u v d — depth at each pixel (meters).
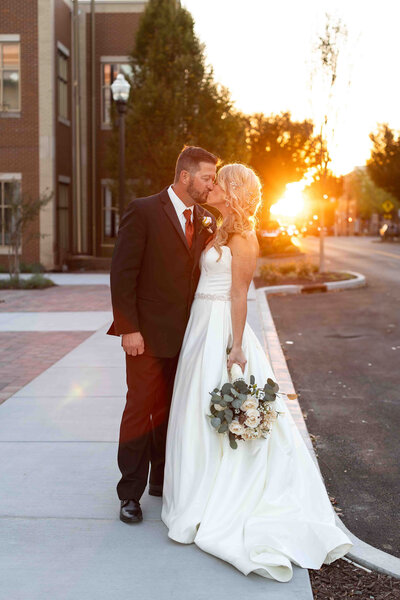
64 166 24.03
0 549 3.33
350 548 3.41
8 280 17.53
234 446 3.42
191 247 3.64
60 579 3.06
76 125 24.53
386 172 51.88
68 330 10.34
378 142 52.19
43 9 22.23
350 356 8.91
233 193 3.52
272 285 17.50
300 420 5.65
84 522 3.63
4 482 4.18
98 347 8.87
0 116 22.58
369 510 4.15
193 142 21.25
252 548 3.18
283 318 12.47
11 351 8.62
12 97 22.59
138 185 21.55
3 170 22.69
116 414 5.66
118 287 3.54
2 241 22.73
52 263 22.70
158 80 21.88
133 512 3.62
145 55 22.39
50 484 4.15
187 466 3.46
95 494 4.00
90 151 25.42
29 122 22.50
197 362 3.54
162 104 21.14
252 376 3.53
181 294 3.63
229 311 3.59
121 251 3.55
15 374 7.25
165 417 3.90
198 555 3.29
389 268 23.64
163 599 2.91
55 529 3.55
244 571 3.09
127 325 3.55
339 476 4.71
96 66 25.06
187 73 21.77
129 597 2.92
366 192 82.25
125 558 3.25
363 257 29.81
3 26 22.36
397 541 3.73
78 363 7.79
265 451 3.47
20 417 5.59
